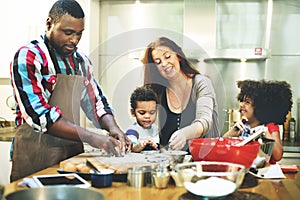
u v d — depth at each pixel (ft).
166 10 10.57
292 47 10.32
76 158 5.03
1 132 9.91
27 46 6.01
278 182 4.30
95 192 3.37
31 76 5.71
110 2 10.70
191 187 3.65
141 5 10.64
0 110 10.89
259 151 4.55
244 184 4.14
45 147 6.01
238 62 10.39
